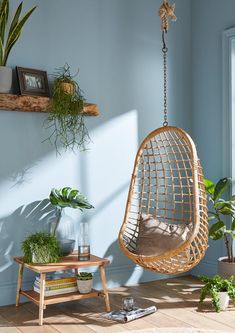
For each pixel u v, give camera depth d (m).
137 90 3.74
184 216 3.97
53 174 3.30
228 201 3.41
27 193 3.19
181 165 3.96
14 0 3.14
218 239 3.48
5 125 3.11
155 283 3.69
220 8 3.79
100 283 3.51
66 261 2.94
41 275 2.74
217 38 3.81
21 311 2.95
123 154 3.65
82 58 3.44
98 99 3.52
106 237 3.55
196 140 4.01
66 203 3.09
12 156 3.13
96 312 2.93
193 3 4.04
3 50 3.07
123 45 3.66
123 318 2.72
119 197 3.62
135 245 3.18
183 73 4.02
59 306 3.06
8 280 3.11
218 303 2.89
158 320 2.75
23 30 3.18
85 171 3.45
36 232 3.10
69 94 3.16
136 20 3.74
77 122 3.37
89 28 3.48
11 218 3.12
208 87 3.90
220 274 3.38
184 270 2.78
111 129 3.58
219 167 3.79
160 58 3.88
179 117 3.99
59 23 3.33
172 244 3.02
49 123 3.28
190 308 2.98
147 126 3.79
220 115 3.78
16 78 3.14
